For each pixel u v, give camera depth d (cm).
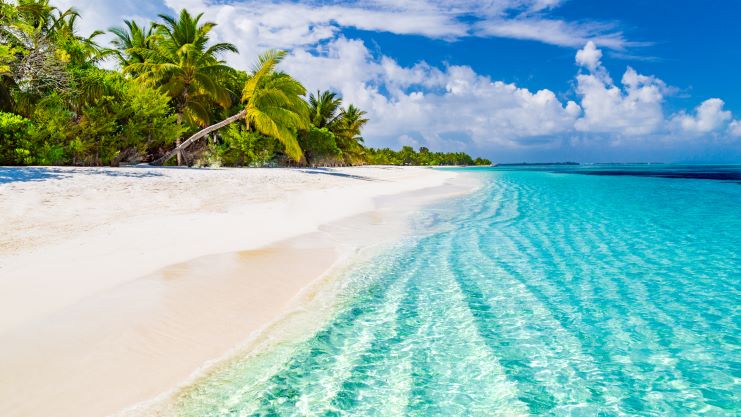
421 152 15088
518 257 775
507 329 456
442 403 318
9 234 670
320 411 304
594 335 444
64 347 348
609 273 675
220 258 639
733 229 1092
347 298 540
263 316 466
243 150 3222
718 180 3628
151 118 2223
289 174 2341
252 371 355
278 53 2733
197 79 2667
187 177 1644
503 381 352
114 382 314
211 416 293
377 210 1331
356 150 5828
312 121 5009
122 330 385
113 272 529
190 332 406
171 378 332
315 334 432
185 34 2759
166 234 759
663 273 678
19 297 433
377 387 338
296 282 584
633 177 4294
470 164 19662
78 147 1831
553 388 342
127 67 2595
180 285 508
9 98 1834
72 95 1912
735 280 640
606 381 355
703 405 323
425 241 900
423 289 583
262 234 834
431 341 424
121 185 1254
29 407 276
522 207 1576
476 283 614
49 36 1953
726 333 451
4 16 1692
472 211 1422
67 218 809
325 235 891
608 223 1189
